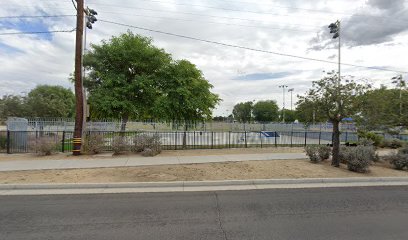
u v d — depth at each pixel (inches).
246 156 498.0
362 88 395.9
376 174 378.0
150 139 535.8
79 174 345.1
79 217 205.5
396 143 721.6
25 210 220.7
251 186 312.3
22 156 493.4
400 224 195.2
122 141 525.3
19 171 361.1
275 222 197.9
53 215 209.5
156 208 228.1
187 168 384.2
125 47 770.8
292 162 442.0
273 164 422.3
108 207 229.6
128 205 235.6
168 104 709.3
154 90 753.0
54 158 468.8
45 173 349.7
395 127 512.4
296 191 291.4
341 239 168.6
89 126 620.7
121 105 702.5
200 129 699.4
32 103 1539.1
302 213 218.8
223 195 271.4
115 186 299.7
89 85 753.6
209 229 184.1
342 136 865.5
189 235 173.9
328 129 1171.3
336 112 404.5
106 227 186.2
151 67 790.5
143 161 438.0
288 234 176.1
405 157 422.6
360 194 281.7
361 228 187.2
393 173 389.4
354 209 230.5
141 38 800.9
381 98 403.2
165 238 169.2
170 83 748.0
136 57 764.0
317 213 219.1
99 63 746.8
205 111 765.3
